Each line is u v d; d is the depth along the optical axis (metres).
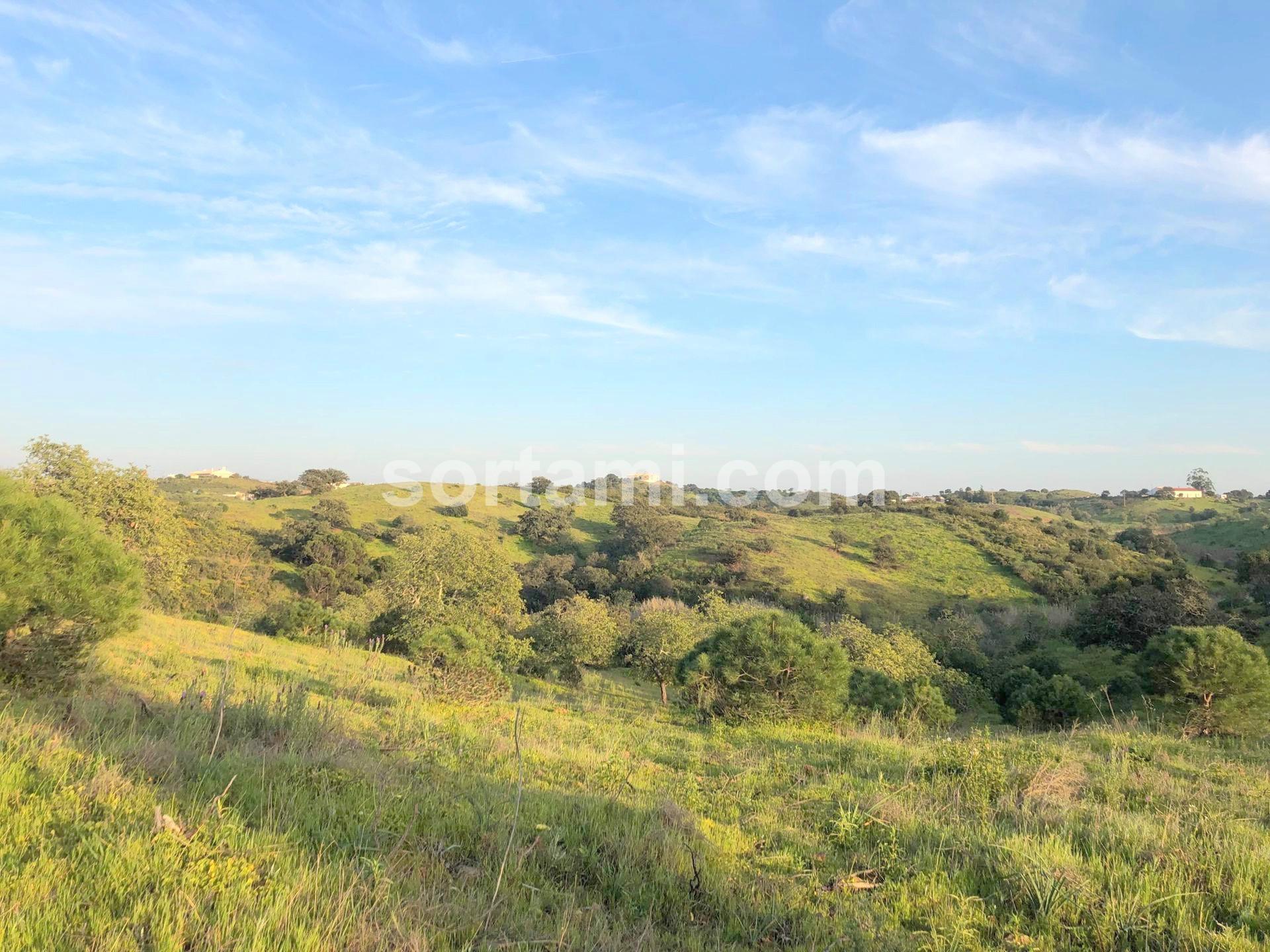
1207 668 13.05
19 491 8.23
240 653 15.77
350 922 3.49
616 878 4.70
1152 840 5.55
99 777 4.75
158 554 26.03
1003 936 4.25
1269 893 4.60
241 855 4.04
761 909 4.46
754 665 13.64
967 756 7.88
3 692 6.75
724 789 7.72
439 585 36.28
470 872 4.52
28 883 3.41
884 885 4.98
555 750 9.09
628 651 29.36
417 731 8.76
